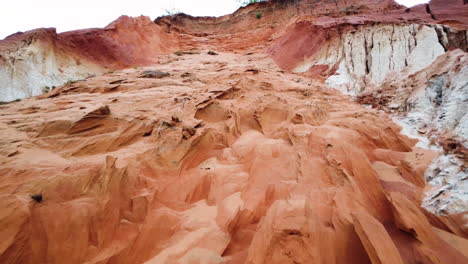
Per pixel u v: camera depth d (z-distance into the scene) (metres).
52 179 4.17
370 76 11.88
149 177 5.45
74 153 5.57
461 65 7.12
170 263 3.52
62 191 4.07
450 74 7.38
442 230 3.86
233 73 13.63
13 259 3.09
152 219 4.40
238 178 5.69
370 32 14.23
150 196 4.80
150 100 9.47
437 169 5.10
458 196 4.16
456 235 3.72
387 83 10.53
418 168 5.40
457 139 5.43
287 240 3.13
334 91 11.80
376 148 6.54
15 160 4.80
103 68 21.47
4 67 14.67
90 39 22.12
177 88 11.52
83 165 4.81
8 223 3.24
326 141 5.76
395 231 3.74
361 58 13.30
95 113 6.72
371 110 9.07
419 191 4.81
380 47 12.95
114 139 6.30
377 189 4.54
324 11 29.14
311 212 3.66
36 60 16.44
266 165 5.76
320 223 3.68
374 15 18.42
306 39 18.88
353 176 4.77
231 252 3.91
